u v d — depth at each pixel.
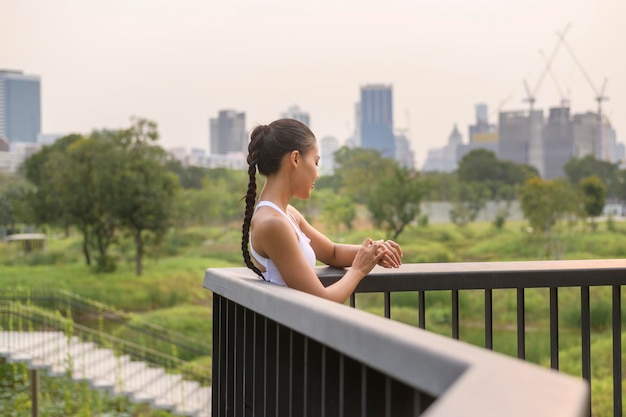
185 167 34.56
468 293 24.48
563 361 21.28
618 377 2.09
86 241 32.62
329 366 1.26
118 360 17.72
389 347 0.94
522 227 35.91
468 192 36.72
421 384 0.85
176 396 17.20
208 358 25.48
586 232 35.09
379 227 36.75
